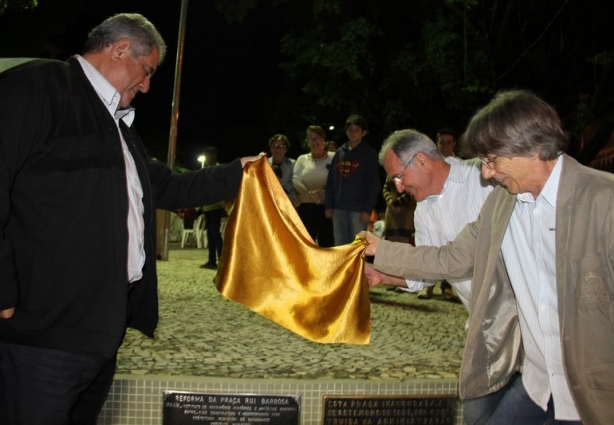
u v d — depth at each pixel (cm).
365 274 324
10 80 227
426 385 381
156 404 362
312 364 433
